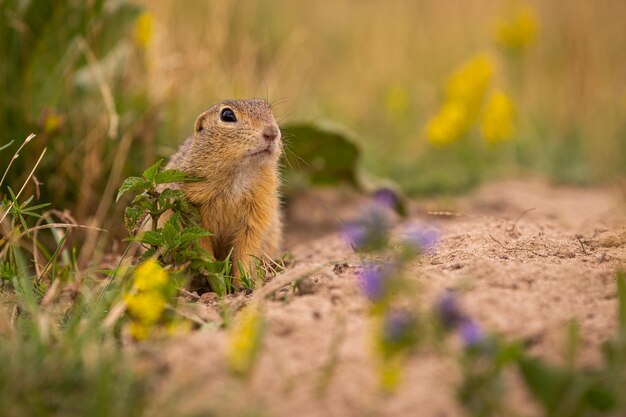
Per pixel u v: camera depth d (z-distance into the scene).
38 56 12.43
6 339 6.63
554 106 20.67
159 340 6.40
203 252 8.45
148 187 8.30
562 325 6.20
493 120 17.92
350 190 16.00
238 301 7.64
